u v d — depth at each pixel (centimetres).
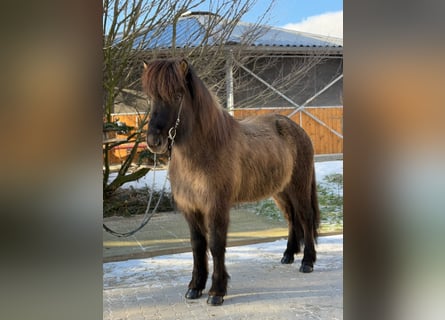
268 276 349
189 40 630
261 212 600
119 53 549
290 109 933
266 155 326
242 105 715
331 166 849
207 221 288
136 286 332
